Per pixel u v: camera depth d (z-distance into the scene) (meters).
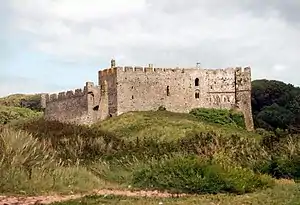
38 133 36.31
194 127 73.19
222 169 23.81
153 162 27.00
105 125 79.38
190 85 91.12
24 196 19.09
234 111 90.19
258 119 111.62
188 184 22.80
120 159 32.59
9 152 21.62
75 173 24.34
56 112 96.75
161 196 20.34
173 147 35.59
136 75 87.38
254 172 28.36
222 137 36.38
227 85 92.81
